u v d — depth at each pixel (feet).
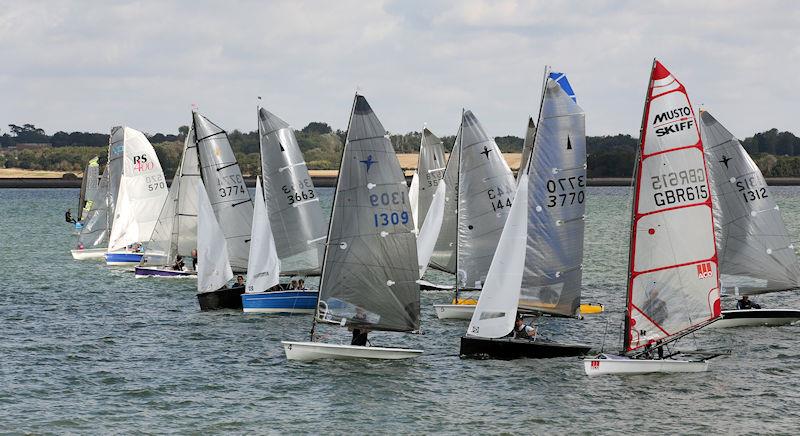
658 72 212.64
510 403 201.36
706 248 217.77
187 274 416.46
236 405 201.16
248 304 310.45
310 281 395.34
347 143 234.99
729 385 214.48
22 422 189.67
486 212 301.84
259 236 312.71
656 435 182.80
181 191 410.11
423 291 360.89
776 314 282.56
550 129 248.32
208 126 353.31
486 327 235.40
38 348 255.50
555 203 249.55
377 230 236.43
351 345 237.66
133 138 469.16
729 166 287.07
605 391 209.05
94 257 508.12
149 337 271.90
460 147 324.19
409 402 202.39
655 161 214.69
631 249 217.77
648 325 219.82
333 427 187.21
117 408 199.62
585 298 347.15
